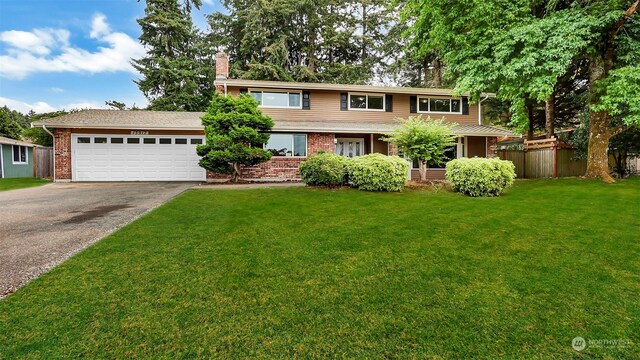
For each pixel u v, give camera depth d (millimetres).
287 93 14680
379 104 15281
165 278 2965
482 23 9742
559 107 16031
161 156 13234
